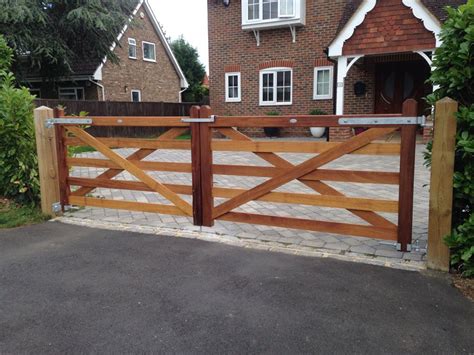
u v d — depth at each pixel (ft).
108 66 68.49
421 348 8.17
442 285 10.85
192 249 13.78
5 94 19.03
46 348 8.27
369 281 11.14
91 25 54.24
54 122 17.92
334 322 9.13
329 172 13.69
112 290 10.82
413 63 47.73
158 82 83.35
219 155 38.01
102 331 8.87
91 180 17.93
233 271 11.94
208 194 15.62
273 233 15.30
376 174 13.06
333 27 51.49
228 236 15.01
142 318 9.39
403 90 48.44
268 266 12.28
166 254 13.35
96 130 52.16
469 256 10.86
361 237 14.74
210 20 57.82
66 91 67.72
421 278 11.28
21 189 18.86
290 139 52.70
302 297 10.30
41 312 9.71
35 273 11.96
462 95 11.87
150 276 11.66
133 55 75.41
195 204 15.96
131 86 75.00
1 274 11.91
